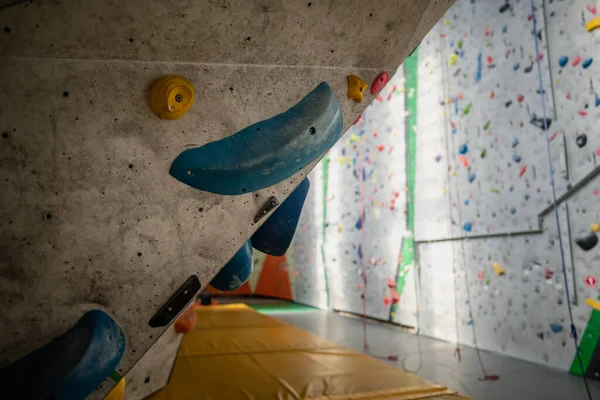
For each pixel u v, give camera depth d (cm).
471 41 326
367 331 389
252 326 356
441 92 358
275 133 102
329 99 110
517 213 278
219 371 220
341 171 536
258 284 758
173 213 96
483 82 312
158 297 95
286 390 190
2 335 83
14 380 80
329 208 568
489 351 299
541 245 262
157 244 95
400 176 410
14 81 84
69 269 88
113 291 91
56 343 84
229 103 100
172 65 95
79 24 85
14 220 84
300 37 107
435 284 359
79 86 88
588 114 234
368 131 473
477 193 314
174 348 201
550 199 255
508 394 203
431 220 365
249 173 99
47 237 86
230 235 102
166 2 89
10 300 84
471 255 321
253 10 98
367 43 116
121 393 136
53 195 87
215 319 394
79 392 83
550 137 256
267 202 106
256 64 104
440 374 240
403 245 401
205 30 95
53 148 87
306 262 634
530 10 272
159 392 187
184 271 97
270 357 251
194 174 96
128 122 92
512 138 285
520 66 279
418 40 123
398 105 417
